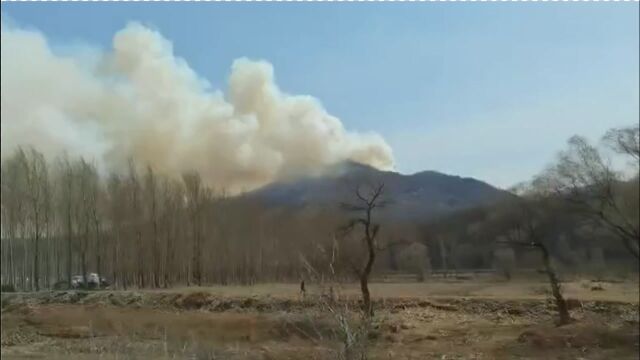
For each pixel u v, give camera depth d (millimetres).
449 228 112500
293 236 78625
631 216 56594
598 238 75375
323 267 15297
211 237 95688
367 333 15250
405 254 93625
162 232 94000
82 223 91625
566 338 40656
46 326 55281
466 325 48469
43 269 90125
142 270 91438
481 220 106938
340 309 14242
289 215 92188
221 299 59219
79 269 95125
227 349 40000
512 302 54719
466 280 86188
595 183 55250
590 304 52375
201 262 94312
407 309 54656
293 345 39000
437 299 57250
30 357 38031
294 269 84688
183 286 86938
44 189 91938
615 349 39156
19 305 66312
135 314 57562
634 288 66625
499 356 38500
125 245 92125
